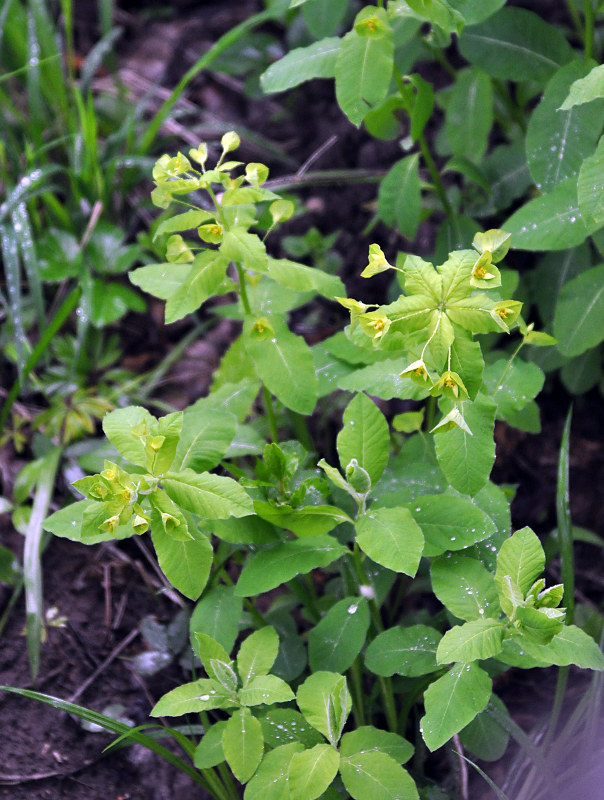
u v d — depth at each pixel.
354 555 0.69
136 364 0.93
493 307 0.61
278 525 0.68
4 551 0.80
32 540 0.79
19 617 0.79
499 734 0.70
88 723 0.75
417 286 0.61
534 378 0.71
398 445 0.81
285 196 0.94
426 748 0.72
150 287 0.72
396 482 0.71
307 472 0.72
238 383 0.75
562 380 0.85
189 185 0.66
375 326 0.61
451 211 0.84
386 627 0.79
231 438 0.69
